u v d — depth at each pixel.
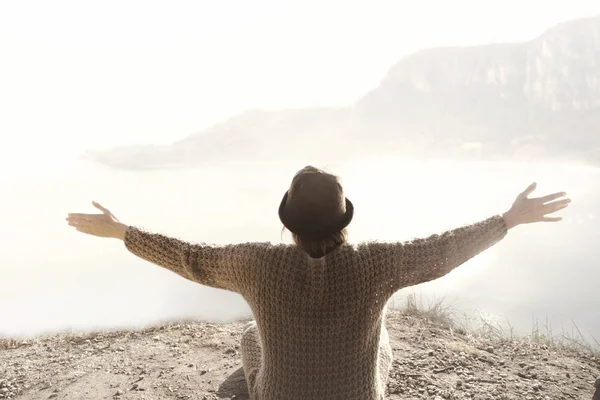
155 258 1.96
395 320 4.57
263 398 1.95
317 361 1.83
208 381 3.42
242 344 2.49
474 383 3.30
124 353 4.08
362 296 1.80
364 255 1.80
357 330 1.84
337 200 1.75
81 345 4.43
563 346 4.07
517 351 3.89
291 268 1.78
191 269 1.91
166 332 4.54
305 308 1.79
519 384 3.29
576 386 3.28
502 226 1.97
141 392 3.33
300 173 1.80
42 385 3.59
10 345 4.63
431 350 3.83
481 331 4.43
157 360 3.87
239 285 1.88
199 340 4.23
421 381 3.33
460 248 1.89
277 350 1.86
